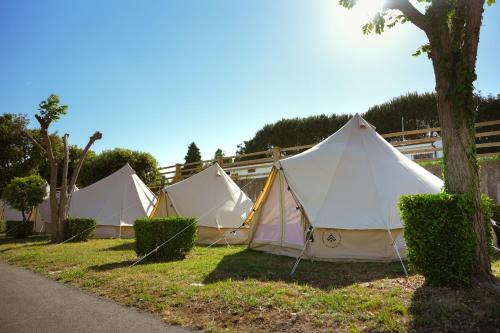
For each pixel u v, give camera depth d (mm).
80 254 9695
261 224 10344
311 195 8266
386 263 7465
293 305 4555
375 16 6445
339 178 8398
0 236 17734
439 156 15398
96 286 6082
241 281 5965
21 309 4824
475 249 5086
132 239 14094
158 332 3924
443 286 5031
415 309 4203
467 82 5348
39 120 14000
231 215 12602
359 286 5434
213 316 4387
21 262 8867
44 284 6379
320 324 3953
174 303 4891
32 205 16922
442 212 5062
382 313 4082
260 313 4375
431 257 5133
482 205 5320
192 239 9180
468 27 5348
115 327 4090
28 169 25281
